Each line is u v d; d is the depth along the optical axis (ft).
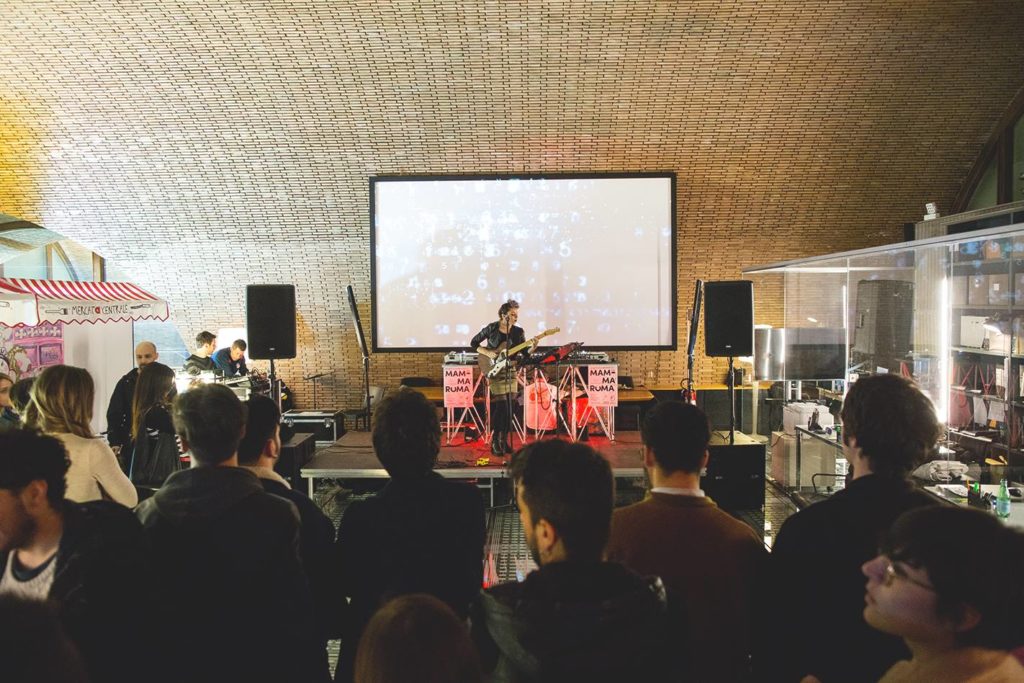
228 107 29.53
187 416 6.98
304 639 6.95
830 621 6.01
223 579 6.59
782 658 6.28
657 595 4.83
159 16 25.98
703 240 34.32
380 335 33.14
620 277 32.60
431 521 7.41
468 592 7.45
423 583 7.31
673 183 31.99
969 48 27.20
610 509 5.32
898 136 30.71
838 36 26.89
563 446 5.52
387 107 29.78
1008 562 4.01
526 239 32.58
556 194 32.32
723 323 24.84
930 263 20.52
